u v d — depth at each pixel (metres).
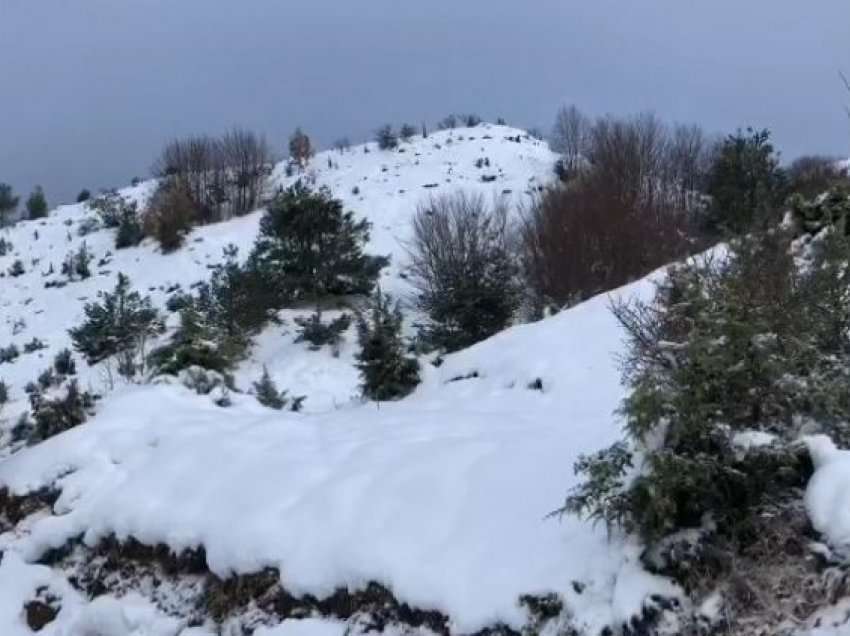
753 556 4.93
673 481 4.88
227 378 11.34
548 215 22.25
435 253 22.53
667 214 21.50
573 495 5.50
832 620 4.54
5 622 7.78
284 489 7.05
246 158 36.38
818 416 5.20
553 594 5.16
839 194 8.91
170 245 30.41
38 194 41.44
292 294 23.33
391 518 6.23
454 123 48.84
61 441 9.12
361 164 39.47
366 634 5.75
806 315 5.62
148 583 7.29
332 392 17.94
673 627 4.79
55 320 26.16
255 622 6.32
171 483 7.80
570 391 8.79
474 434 7.32
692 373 5.09
